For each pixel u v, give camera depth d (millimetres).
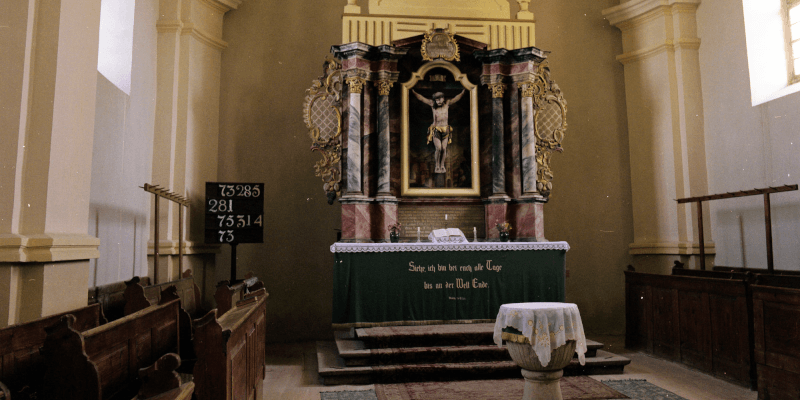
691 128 8211
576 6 9406
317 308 8602
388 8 8320
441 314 6832
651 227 8617
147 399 2266
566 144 9234
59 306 3918
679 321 6496
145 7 6957
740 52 7500
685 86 8281
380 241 7727
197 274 7844
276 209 8617
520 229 7934
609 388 5410
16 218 3723
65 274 4000
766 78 7234
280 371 6371
